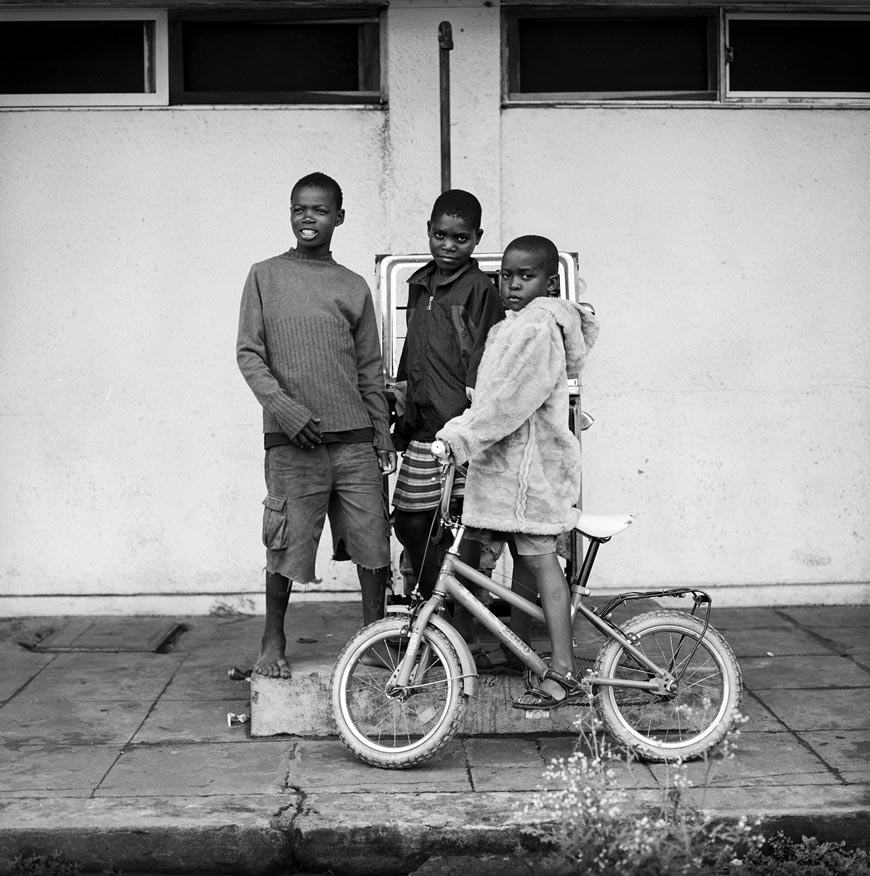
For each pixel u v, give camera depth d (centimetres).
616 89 612
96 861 356
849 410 621
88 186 600
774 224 614
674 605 618
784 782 383
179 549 612
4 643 570
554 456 406
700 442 618
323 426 429
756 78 614
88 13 595
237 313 606
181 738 435
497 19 594
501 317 438
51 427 605
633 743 400
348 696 410
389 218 605
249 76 605
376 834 356
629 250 611
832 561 625
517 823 356
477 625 492
